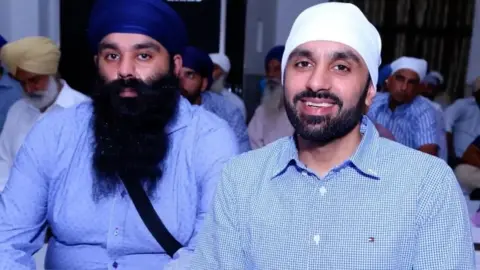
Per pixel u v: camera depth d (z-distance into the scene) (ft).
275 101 10.83
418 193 3.24
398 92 9.43
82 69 15.67
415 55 17.01
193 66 9.47
